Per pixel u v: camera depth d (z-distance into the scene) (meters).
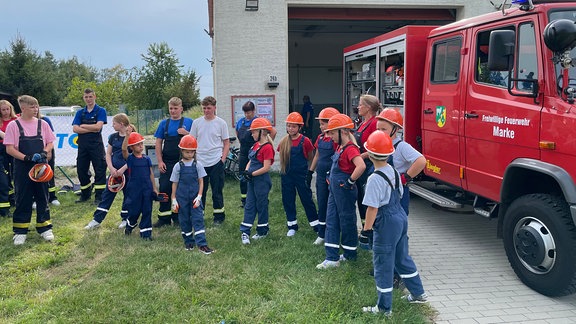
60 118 10.59
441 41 6.54
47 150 6.26
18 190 6.10
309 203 6.35
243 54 10.81
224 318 4.03
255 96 10.91
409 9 11.66
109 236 6.43
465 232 6.71
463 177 5.94
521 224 4.77
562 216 4.32
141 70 40.19
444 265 5.43
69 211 7.88
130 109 39.53
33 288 4.77
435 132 6.62
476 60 5.68
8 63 32.47
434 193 6.78
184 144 5.77
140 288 4.58
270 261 5.35
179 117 6.83
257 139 6.11
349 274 4.85
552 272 4.38
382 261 3.92
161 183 6.85
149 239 6.27
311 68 17.22
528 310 4.27
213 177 6.87
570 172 4.28
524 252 4.65
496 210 5.52
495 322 4.04
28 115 6.14
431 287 4.80
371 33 16.28
